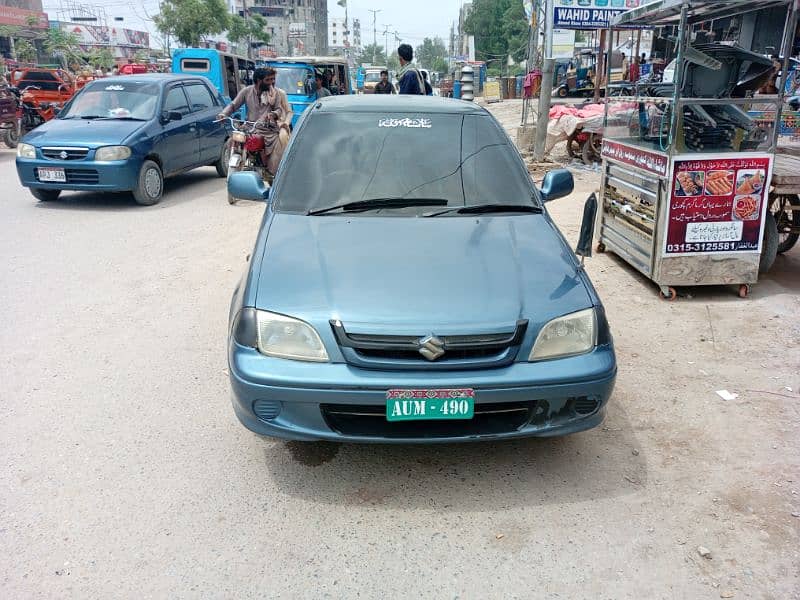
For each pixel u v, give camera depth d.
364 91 28.61
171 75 10.77
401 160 3.92
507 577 2.47
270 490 2.97
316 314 2.77
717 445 3.33
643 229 5.47
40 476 3.05
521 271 3.07
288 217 3.57
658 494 2.95
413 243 3.26
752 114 4.98
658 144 5.51
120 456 3.21
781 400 3.75
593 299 3.00
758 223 5.10
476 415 2.88
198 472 3.09
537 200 3.83
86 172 8.64
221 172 11.81
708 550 2.60
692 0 4.64
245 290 3.04
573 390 2.77
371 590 2.41
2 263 6.37
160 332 4.70
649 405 3.72
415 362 2.68
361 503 2.88
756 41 6.41
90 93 9.88
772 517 2.80
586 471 3.12
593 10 11.39
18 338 4.59
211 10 52.38
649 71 8.19
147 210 8.94
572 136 12.09
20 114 15.72
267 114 9.36
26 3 53.91
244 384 2.77
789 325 4.73
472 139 4.10
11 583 2.42
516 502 2.90
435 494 2.95
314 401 2.71
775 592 2.40
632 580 2.46
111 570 2.49
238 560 2.55
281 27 99.38
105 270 6.15
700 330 4.70
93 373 4.07
